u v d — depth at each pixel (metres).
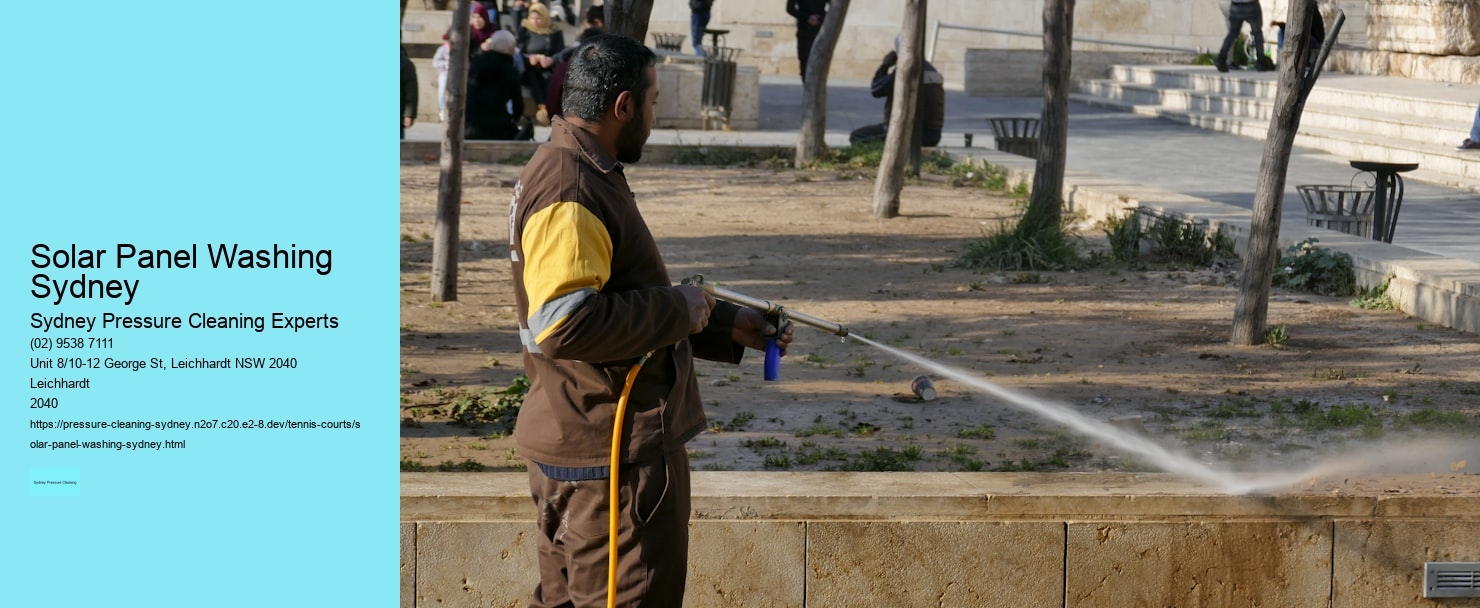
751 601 4.64
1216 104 25.41
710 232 14.07
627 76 3.46
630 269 3.51
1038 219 12.51
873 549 4.64
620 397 3.53
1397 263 10.47
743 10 33.34
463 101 10.21
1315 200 15.80
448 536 4.61
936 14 33.41
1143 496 4.66
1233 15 27.28
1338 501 4.68
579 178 3.40
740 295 3.81
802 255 12.82
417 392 7.56
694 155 20.44
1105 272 12.08
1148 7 33.09
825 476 4.86
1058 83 13.65
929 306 10.59
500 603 4.64
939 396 7.76
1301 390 8.05
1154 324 9.95
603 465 3.55
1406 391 8.02
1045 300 10.85
